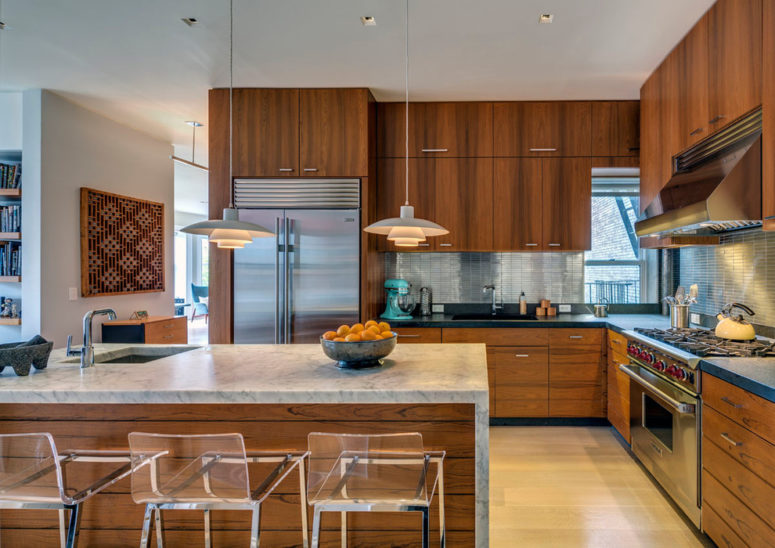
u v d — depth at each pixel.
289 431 1.91
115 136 4.50
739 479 1.84
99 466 1.94
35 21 2.67
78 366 2.18
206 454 1.52
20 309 3.91
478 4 2.49
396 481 1.49
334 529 1.92
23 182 3.71
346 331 2.16
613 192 4.47
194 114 4.30
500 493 2.66
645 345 2.78
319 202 3.68
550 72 3.37
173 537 1.96
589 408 3.71
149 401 1.75
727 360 2.11
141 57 3.14
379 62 3.20
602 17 2.62
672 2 2.46
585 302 4.50
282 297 3.67
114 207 4.49
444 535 1.73
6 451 1.58
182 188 7.95
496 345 3.75
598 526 2.32
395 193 4.01
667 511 2.46
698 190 2.43
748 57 2.17
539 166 3.95
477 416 1.71
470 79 3.50
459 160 3.98
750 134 2.22
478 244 3.98
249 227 2.20
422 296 4.44
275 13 2.58
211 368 2.12
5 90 3.70
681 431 2.32
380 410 1.90
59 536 1.97
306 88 3.67
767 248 2.79
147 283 5.00
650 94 3.45
